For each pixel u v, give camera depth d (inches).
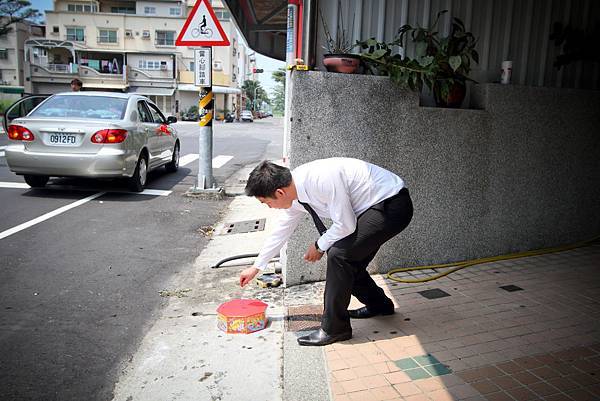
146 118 331.9
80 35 1838.1
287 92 167.6
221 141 736.3
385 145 160.9
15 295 150.2
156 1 1941.4
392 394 96.9
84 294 152.9
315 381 102.0
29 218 237.8
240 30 326.6
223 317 126.6
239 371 108.7
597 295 148.3
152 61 1790.1
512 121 177.2
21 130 274.8
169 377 107.0
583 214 200.4
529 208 187.6
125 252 195.6
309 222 157.8
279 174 102.7
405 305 141.3
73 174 277.1
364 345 117.1
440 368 106.3
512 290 152.4
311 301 146.3
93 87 1753.2
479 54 182.7
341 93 154.1
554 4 189.5
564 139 188.7
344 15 167.9
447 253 176.6
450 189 171.9
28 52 1721.2
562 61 191.9
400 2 171.6
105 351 118.4
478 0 179.3
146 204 279.1
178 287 161.8
